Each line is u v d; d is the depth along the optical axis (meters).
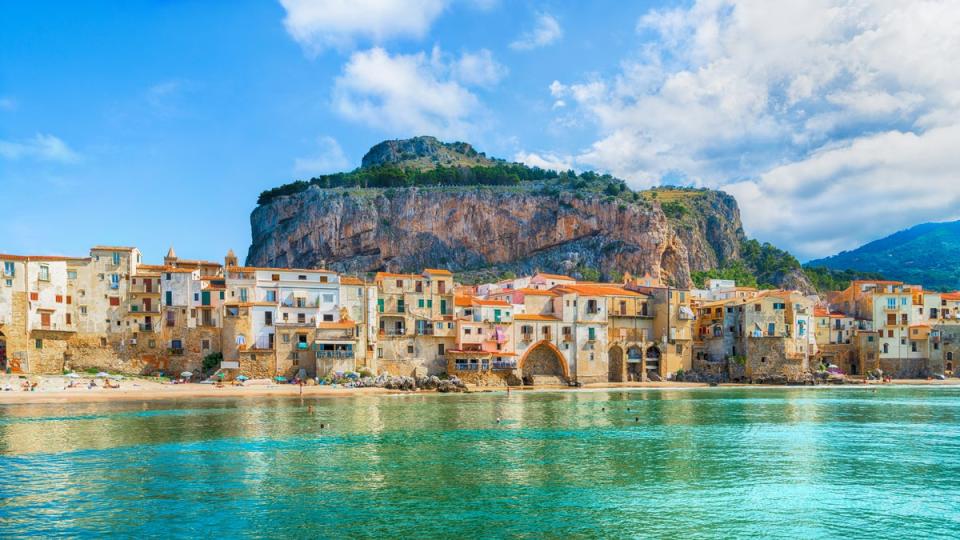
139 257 155.50
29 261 137.50
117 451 71.94
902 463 69.19
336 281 153.25
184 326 147.38
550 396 139.75
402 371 157.38
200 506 52.72
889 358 195.75
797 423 97.06
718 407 118.00
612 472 64.62
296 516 50.53
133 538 45.75
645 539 46.78
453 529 48.22
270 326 146.38
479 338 163.50
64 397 121.12
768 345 182.12
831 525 49.81
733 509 53.25
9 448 73.25
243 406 112.62
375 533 47.28
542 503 54.41
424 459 69.56
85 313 145.00
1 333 134.00
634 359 179.88
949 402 128.38
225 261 163.12
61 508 51.81
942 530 48.84
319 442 78.19
